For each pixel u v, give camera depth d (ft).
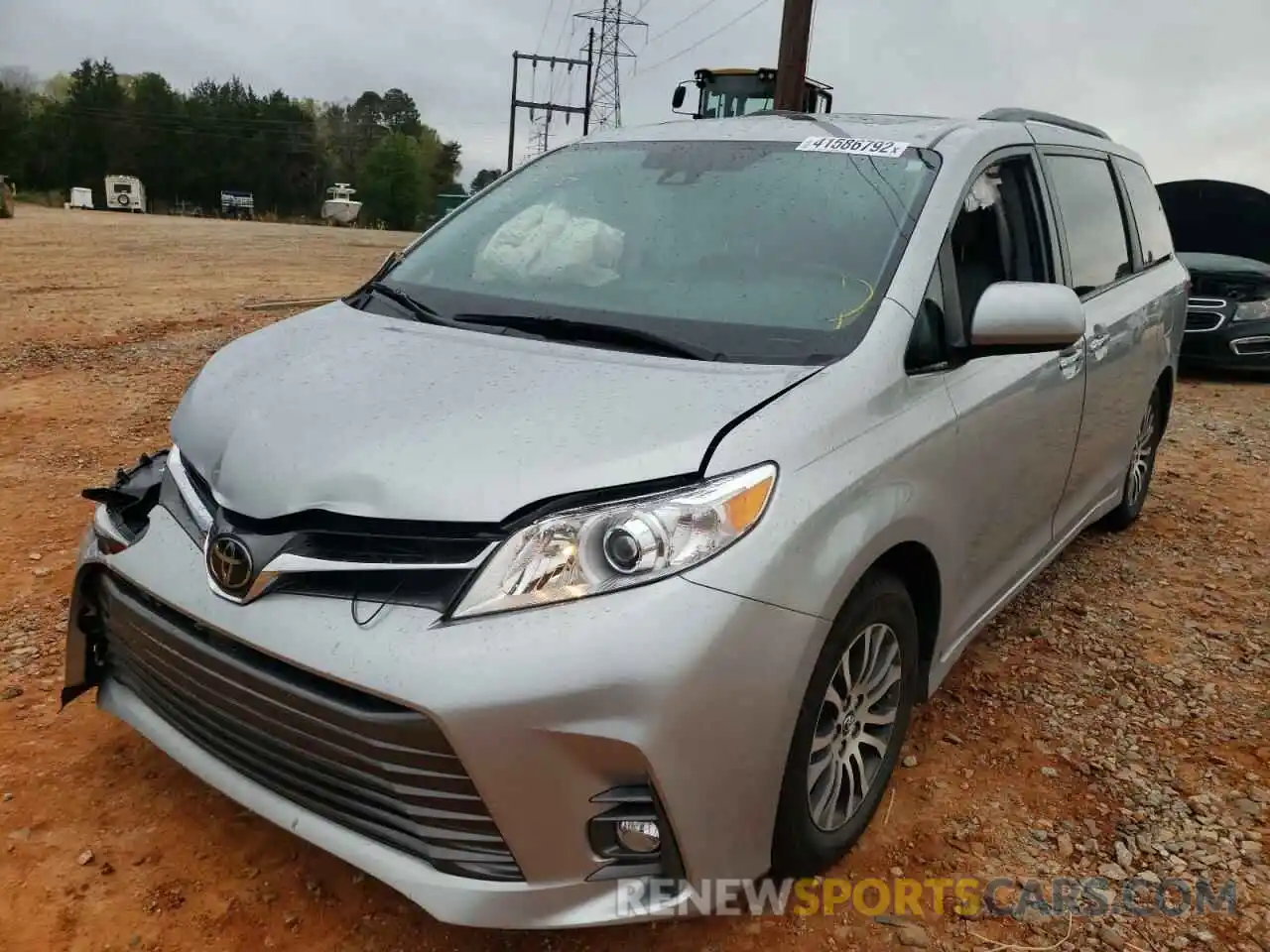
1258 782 10.00
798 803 7.48
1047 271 11.50
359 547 6.80
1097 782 9.91
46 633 11.86
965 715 11.03
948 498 8.83
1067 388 11.34
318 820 7.18
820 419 7.48
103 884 8.02
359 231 156.46
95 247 72.54
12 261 57.47
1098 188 13.64
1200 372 34.76
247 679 6.93
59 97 308.60
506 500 6.64
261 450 7.47
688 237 9.81
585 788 6.48
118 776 9.34
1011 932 7.95
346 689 6.58
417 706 6.24
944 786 9.71
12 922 7.58
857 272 9.00
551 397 7.52
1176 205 40.65
